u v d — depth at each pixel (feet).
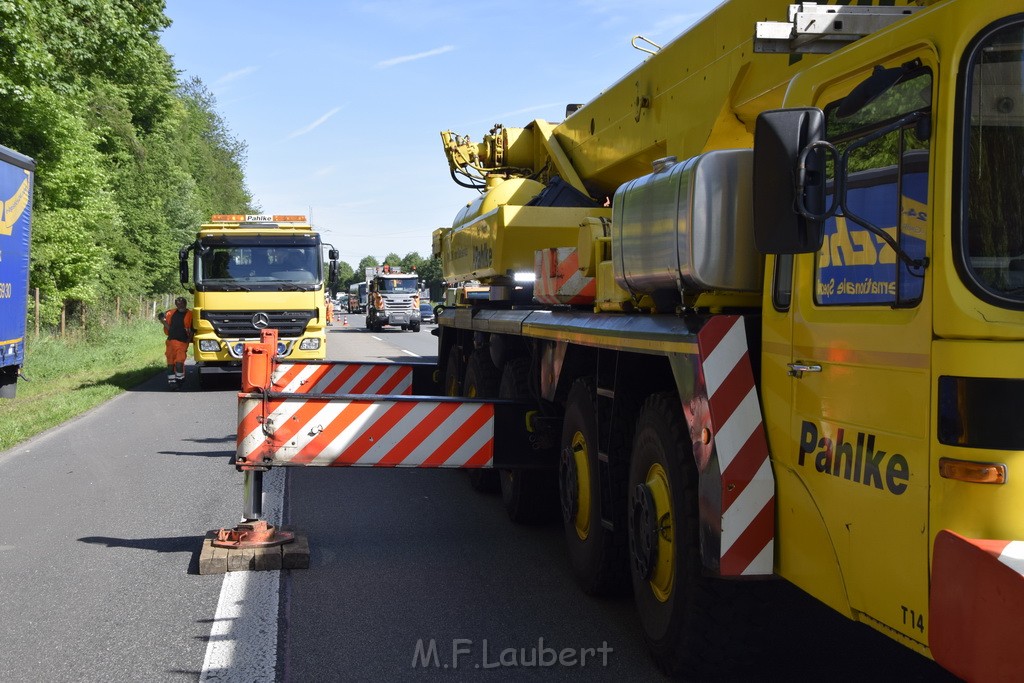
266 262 64.90
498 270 26.68
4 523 25.29
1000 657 8.69
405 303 174.19
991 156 9.62
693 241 13.89
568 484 20.27
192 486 30.19
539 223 26.48
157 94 164.96
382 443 21.90
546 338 21.54
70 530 24.47
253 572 20.68
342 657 15.78
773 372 13.07
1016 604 8.53
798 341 12.42
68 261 93.30
